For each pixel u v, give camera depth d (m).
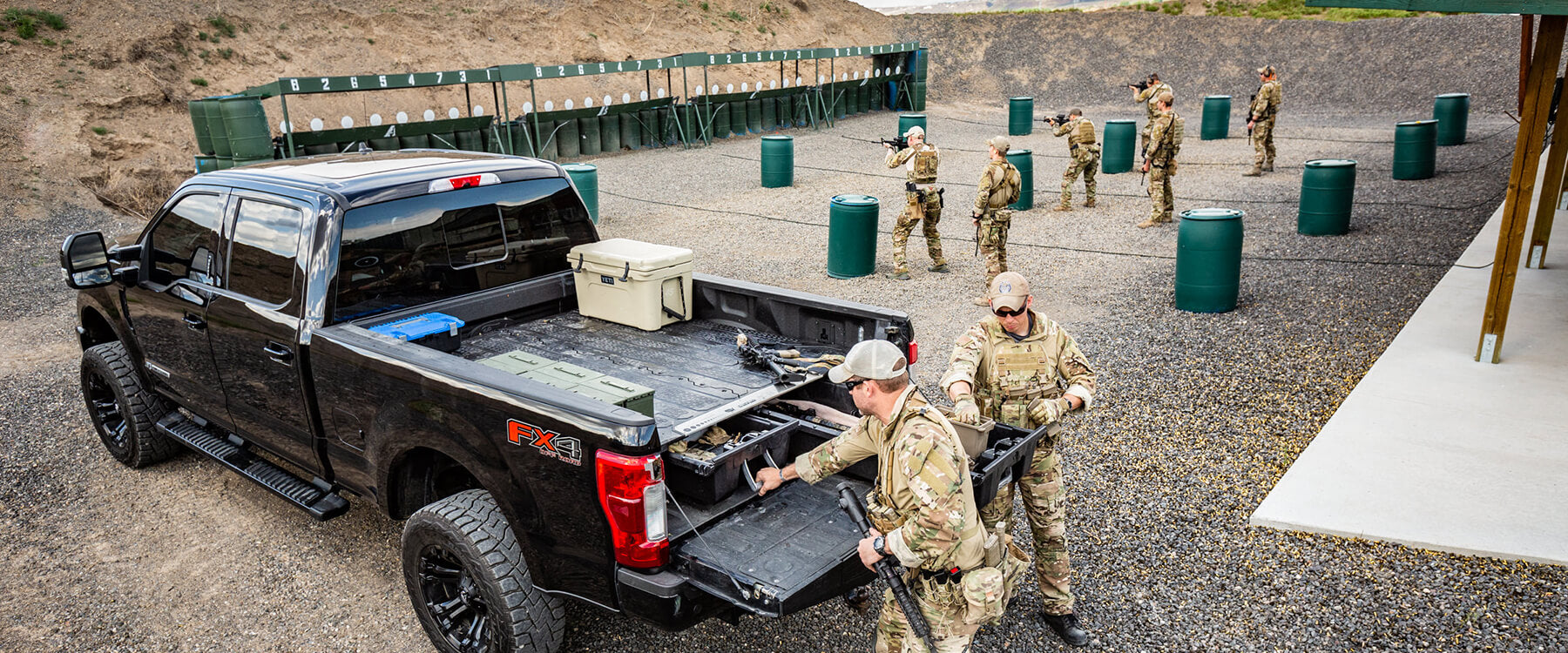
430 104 21.38
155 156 15.87
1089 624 3.89
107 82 16.50
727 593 2.95
